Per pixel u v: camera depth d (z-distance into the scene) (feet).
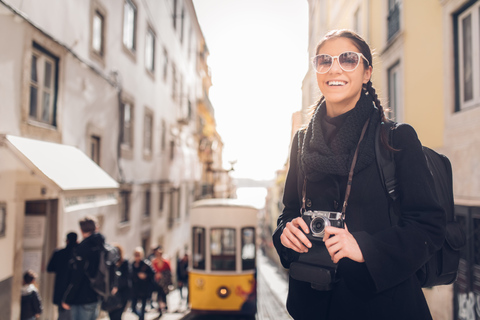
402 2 23.81
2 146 18.94
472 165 16.03
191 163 79.97
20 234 21.74
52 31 25.07
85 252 17.69
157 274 34.42
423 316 3.12
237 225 37.27
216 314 36.27
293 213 4.03
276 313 37.60
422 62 21.15
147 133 52.08
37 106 24.20
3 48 19.81
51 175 19.57
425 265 3.49
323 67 3.38
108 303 19.39
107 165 36.17
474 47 16.67
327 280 3.03
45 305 25.80
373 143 3.24
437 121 19.35
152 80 52.70
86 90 30.96
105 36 35.09
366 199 3.16
